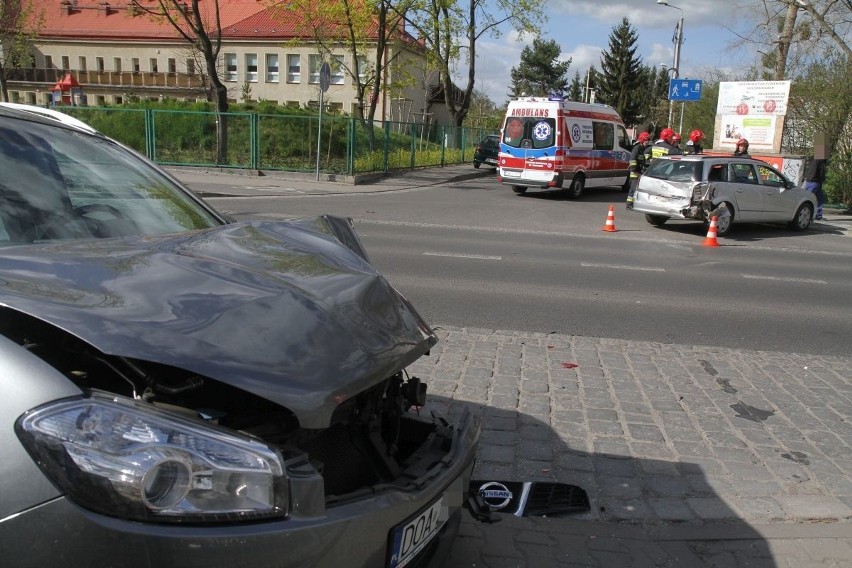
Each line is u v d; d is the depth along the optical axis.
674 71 34.62
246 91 46.31
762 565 3.25
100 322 1.86
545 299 8.42
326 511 1.91
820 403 5.25
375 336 2.36
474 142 39.12
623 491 3.84
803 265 11.84
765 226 17.38
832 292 9.60
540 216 17.25
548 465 4.09
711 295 9.11
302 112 29.30
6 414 1.61
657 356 6.29
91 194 2.99
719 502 3.77
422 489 2.27
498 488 3.75
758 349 6.74
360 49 34.66
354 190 21.36
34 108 3.38
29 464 1.58
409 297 8.20
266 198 18.09
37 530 1.55
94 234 2.74
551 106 21.05
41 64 59.97
